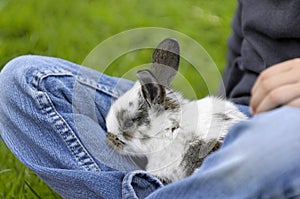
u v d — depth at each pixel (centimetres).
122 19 479
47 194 308
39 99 236
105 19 476
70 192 233
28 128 238
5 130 245
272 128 179
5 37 453
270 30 250
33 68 245
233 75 294
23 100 239
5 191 310
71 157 234
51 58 259
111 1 508
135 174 224
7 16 473
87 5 493
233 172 177
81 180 225
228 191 178
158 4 506
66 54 422
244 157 176
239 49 294
